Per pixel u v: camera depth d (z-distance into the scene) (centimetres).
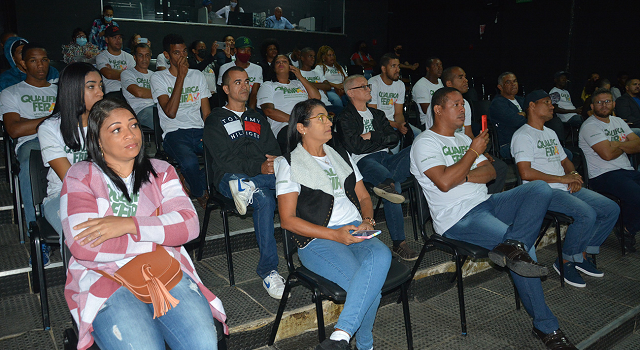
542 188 238
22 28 654
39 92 286
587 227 293
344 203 220
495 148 446
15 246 267
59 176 206
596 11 857
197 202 357
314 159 216
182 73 326
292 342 228
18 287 239
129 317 139
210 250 292
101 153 154
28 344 197
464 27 1064
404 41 1207
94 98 200
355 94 325
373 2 949
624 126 389
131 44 619
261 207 247
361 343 209
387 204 305
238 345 215
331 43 909
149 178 163
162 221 153
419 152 255
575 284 309
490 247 239
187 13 758
